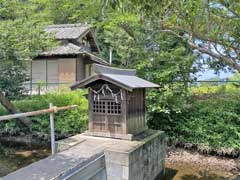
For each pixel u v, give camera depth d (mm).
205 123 7348
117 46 9383
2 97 7785
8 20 8203
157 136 5633
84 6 8516
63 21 16719
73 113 8000
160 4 2936
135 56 8836
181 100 7523
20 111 8344
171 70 7258
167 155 7297
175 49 7660
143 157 4844
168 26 3869
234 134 6988
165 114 7559
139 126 5715
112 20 7488
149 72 7418
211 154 7242
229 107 7371
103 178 4379
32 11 11734
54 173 3504
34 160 6789
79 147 4676
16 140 8586
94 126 5422
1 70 8688
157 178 5590
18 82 9469
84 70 14531
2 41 7641
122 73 5887
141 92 5844
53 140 4410
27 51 8195
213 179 5820
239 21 3455
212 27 3672
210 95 8477
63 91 9945
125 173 4254
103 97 5285
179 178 5898
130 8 2941
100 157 4320
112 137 5230
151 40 7883
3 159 6859
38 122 8312
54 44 9703
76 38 13547
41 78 13805
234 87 8844
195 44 4082
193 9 3166
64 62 13516
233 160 6887
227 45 3725
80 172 3824
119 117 5168
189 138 7465
